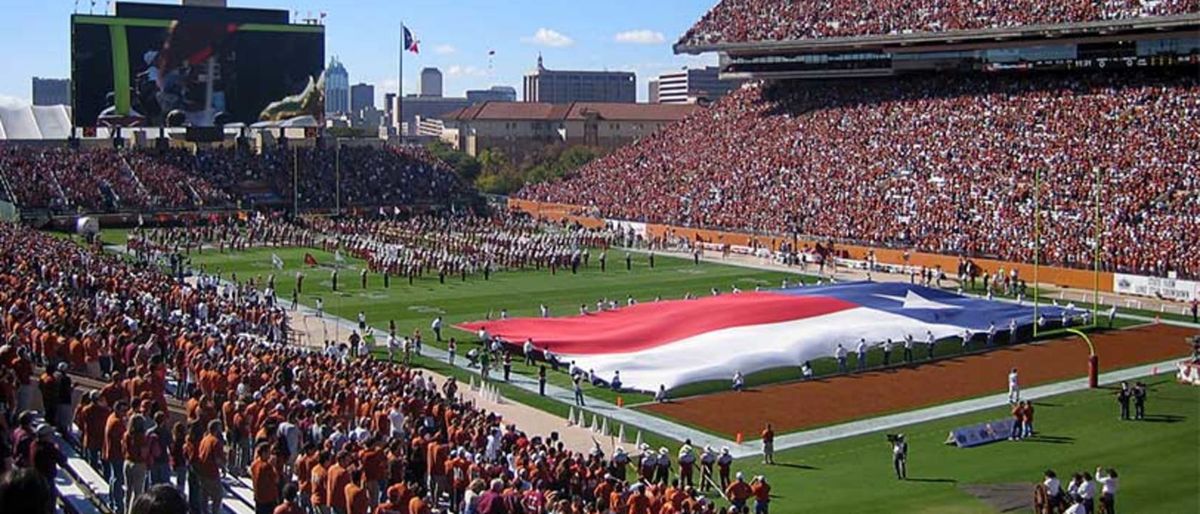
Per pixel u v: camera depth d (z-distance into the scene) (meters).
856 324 64.06
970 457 44.34
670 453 44.88
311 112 131.00
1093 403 53.03
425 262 94.25
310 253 104.38
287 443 28.50
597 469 33.84
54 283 57.09
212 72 125.19
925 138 110.62
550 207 136.62
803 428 48.84
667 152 135.88
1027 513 37.41
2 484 8.13
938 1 116.38
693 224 117.50
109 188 119.56
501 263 98.56
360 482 24.22
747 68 134.00
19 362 29.50
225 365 38.12
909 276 93.62
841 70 125.44
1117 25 100.31
